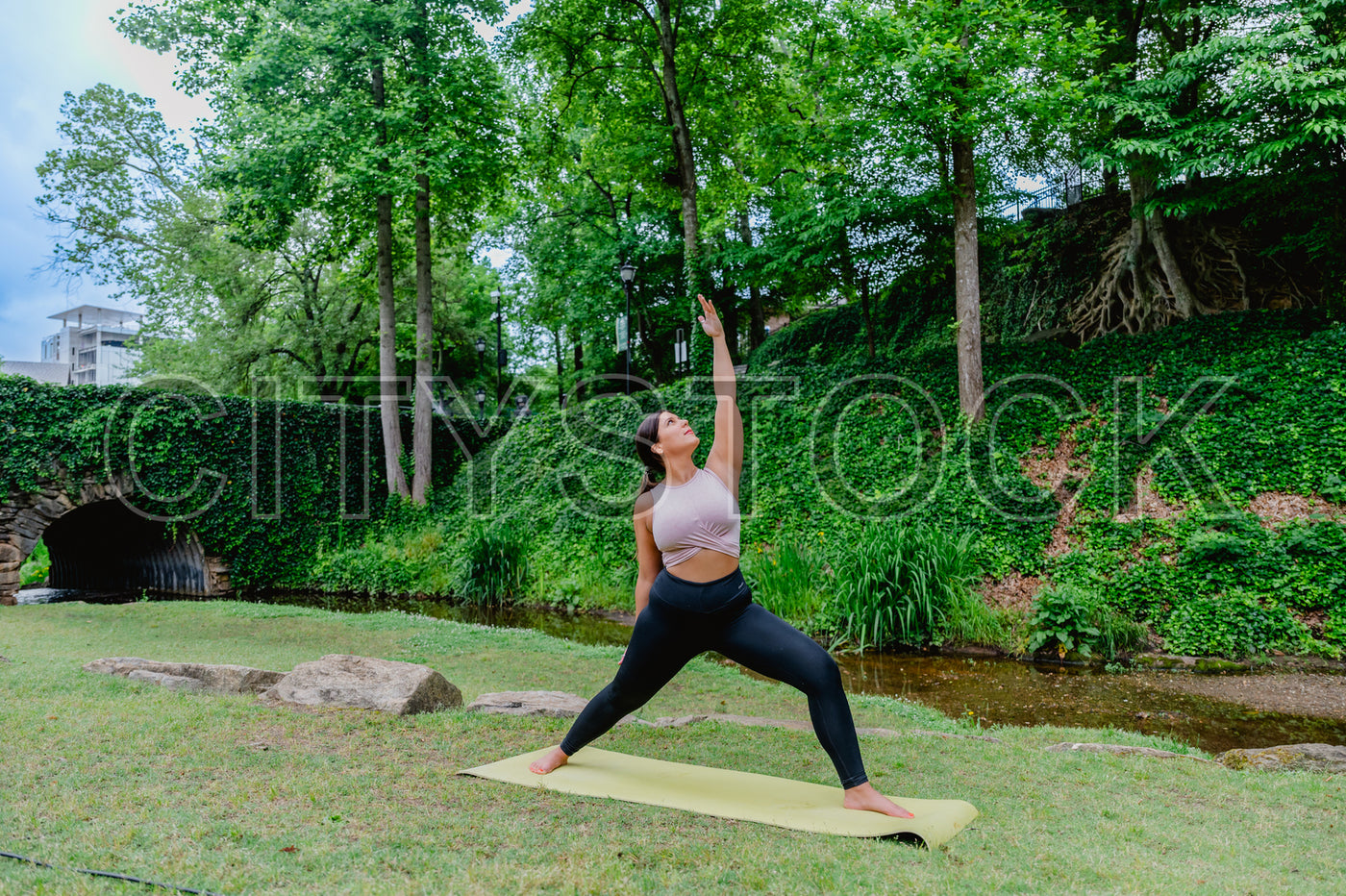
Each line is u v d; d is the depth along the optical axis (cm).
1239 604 1041
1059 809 370
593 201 2773
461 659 920
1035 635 1071
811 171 1792
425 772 378
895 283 1702
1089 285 1762
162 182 2745
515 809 326
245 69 1794
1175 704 850
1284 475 1134
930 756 478
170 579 2009
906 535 1208
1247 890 265
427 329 2141
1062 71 1412
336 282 2812
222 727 455
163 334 2792
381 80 1969
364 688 537
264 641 1009
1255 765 524
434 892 238
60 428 1697
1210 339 1345
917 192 1555
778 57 2119
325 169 2014
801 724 565
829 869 265
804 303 2473
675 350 2594
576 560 1748
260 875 248
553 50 2141
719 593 338
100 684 571
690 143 2127
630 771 391
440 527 2025
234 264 2695
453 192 2192
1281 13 1233
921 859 284
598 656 954
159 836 282
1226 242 1519
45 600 1800
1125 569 1139
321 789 345
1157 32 1600
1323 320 1311
